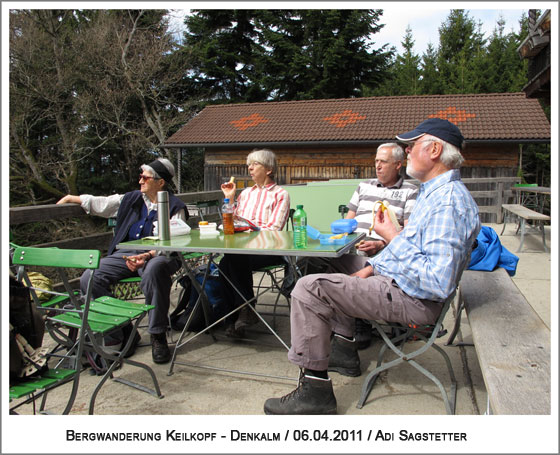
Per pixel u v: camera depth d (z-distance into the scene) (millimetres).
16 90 18094
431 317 2367
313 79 23141
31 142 19312
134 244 2922
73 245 4352
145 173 3656
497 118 14320
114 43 20078
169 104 22453
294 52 23188
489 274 3467
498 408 1594
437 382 2484
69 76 19156
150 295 3160
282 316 4242
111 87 20297
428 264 2219
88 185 20844
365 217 3682
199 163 22516
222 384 2912
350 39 23328
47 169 19266
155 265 3137
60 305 3127
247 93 24172
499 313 2576
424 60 42938
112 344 3256
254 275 5926
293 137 14977
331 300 2367
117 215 3680
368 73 23859
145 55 20359
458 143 2377
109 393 2818
